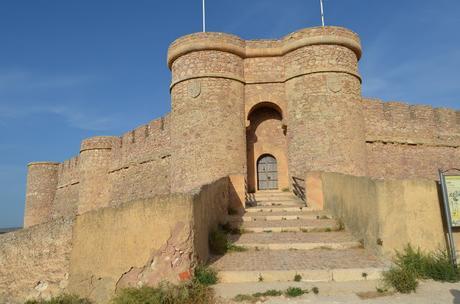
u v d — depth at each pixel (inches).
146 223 266.8
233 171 623.8
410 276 242.5
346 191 378.6
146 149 866.1
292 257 300.2
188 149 628.4
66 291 306.2
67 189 1223.5
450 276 251.4
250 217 417.4
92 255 293.0
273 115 716.0
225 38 660.1
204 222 308.8
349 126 621.0
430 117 804.6
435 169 781.3
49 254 324.8
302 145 621.3
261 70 682.8
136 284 259.8
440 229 278.4
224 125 631.8
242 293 237.9
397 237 281.3
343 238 345.7
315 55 636.1
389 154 733.3
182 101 649.0
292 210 457.1
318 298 229.1
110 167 995.3
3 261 358.3
